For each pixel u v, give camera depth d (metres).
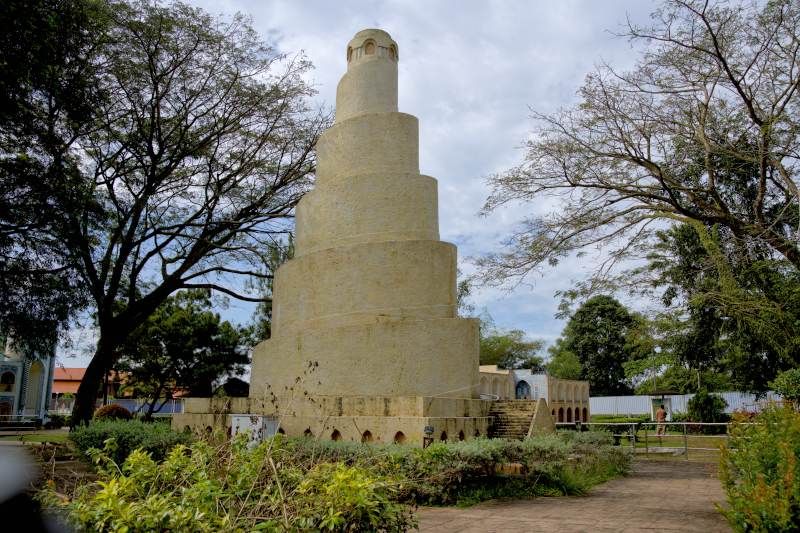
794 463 6.20
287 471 5.85
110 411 34.12
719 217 17.70
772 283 19.69
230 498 5.33
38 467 6.26
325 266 18.28
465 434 15.60
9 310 19.44
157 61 23.42
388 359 16.42
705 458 21.95
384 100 20.44
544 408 17.61
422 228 18.62
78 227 20.89
